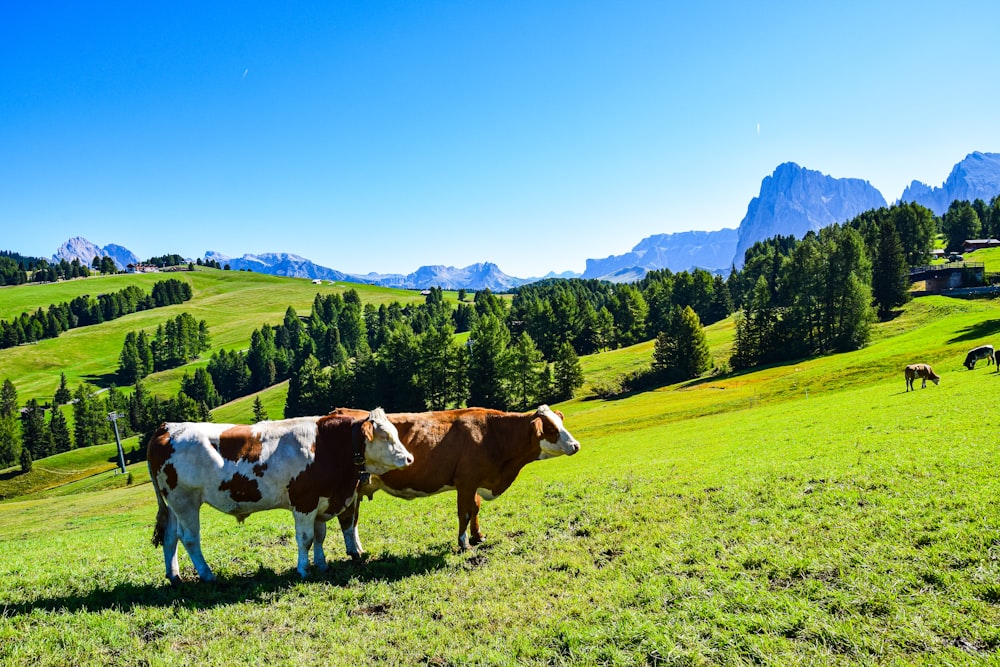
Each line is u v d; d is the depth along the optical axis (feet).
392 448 35.06
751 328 358.43
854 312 319.88
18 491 336.90
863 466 46.93
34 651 24.72
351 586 32.58
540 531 42.34
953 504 33.30
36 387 607.78
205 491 32.94
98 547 50.72
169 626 27.35
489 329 393.09
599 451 109.40
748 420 123.13
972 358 145.28
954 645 20.66
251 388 618.44
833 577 26.86
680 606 26.03
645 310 523.70
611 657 22.58
